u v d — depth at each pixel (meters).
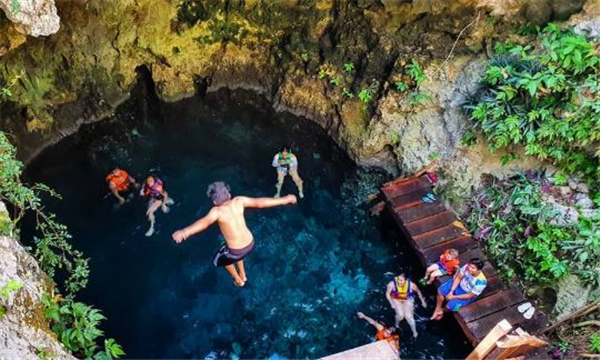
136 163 12.96
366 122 12.75
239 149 13.41
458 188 11.60
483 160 11.44
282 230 11.76
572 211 10.34
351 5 12.30
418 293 10.26
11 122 12.62
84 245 11.23
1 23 10.28
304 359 9.86
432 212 11.26
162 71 14.02
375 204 12.24
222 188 8.08
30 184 12.34
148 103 14.36
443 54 11.95
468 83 11.50
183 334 10.09
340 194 12.50
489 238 10.90
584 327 9.82
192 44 13.77
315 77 13.41
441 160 11.89
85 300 10.42
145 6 12.69
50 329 7.35
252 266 11.13
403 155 12.28
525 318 9.71
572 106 10.02
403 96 12.18
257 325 10.27
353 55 12.89
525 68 10.47
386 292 10.41
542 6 10.87
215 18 13.36
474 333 9.52
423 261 10.58
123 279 10.78
